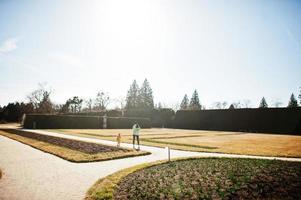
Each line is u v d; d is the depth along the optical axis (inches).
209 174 402.0
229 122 2135.8
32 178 381.1
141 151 660.7
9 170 431.8
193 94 3941.9
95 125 2076.8
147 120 2458.2
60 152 622.2
